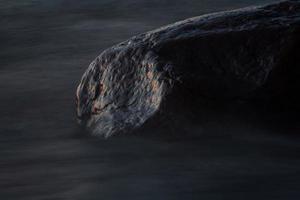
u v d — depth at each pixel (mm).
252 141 24703
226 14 26625
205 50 25531
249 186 21922
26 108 30984
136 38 27109
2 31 45219
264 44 25234
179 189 21844
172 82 25078
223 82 25172
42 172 23609
